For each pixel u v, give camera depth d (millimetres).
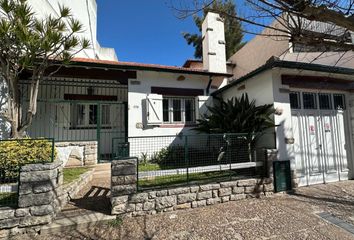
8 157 4312
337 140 6945
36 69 5844
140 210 4270
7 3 5043
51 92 8516
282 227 3756
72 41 5836
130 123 8008
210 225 3865
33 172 3592
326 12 2002
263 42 11570
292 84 6277
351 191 5711
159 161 7250
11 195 3908
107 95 9305
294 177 5941
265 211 4457
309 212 4375
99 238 3443
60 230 3604
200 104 8961
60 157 6875
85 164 7164
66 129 8602
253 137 6000
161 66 8523
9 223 3402
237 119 6066
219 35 10438
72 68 7652
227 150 5762
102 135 9008
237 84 7645
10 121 5477
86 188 5449
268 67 5762
